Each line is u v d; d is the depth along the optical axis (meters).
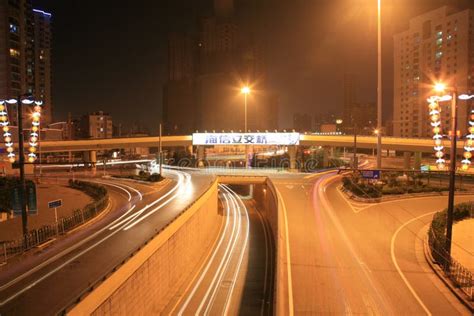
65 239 29.39
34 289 19.55
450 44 126.62
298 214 39.28
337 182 60.09
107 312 18.80
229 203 68.69
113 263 23.48
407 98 142.12
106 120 179.25
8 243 26.52
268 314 26.09
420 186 51.81
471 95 25.09
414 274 24.86
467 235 32.91
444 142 68.19
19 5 118.81
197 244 38.59
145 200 47.09
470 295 21.55
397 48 145.25
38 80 143.25
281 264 25.81
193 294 29.27
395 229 34.53
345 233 33.25
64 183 67.94
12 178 55.06
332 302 21.03
